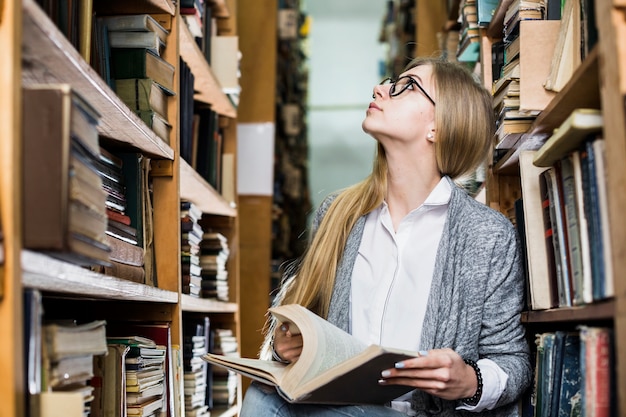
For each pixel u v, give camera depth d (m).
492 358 1.67
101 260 1.29
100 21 1.91
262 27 4.23
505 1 2.05
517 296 1.72
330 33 10.59
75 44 1.50
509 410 1.66
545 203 1.58
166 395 1.97
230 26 3.29
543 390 1.55
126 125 1.71
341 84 10.55
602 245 1.19
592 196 1.22
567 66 1.65
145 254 1.97
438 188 1.80
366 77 10.54
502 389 1.57
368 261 1.84
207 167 2.87
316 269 1.87
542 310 1.62
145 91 1.93
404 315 1.74
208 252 2.86
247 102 4.20
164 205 2.12
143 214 1.96
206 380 2.71
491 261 1.70
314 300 1.89
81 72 1.31
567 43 1.65
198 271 2.55
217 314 3.19
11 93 1.04
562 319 1.43
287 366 1.50
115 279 1.46
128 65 1.93
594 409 1.21
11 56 1.04
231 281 3.22
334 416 1.49
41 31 1.13
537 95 1.73
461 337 1.66
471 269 1.69
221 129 3.30
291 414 1.49
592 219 1.23
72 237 1.13
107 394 1.57
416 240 1.79
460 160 1.83
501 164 2.10
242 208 4.14
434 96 1.82
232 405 3.01
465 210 1.75
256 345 4.08
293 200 7.23
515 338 1.70
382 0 10.12
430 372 1.40
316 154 10.47
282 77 6.29
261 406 1.50
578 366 1.46
